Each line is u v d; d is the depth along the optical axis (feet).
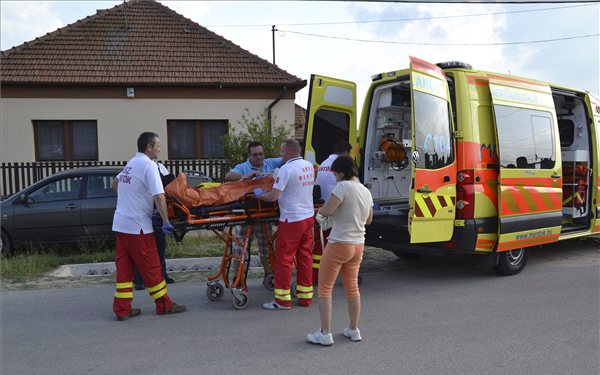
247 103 49.24
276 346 13.92
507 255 21.76
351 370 12.28
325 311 13.85
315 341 13.97
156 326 15.71
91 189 26.89
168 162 42.45
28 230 25.98
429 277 22.18
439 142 19.07
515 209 20.97
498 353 13.35
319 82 21.54
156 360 13.00
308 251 17.78
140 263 16.44
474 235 19.63
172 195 16.34
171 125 49.01
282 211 17.30
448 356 13.15
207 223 16.78
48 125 47.55
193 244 28.53
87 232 26.45
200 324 15.88
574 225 26.84
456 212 19.83
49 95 46.57
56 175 26.94
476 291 19.61
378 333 14.92
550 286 20.29
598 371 12.24
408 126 24.71
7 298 19.01
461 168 19.74
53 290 20.25
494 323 15.79
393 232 20.27
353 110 22.82
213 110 48.75
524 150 21.85
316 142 21.65
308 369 12.35
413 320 16.12
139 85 47.06
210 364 12.71
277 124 49.78
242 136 43.70
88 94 46.98
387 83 22.50
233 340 14.42
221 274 18.33
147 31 53.01
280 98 48.70
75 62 48.29
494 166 20.54
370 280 21.74
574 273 22.58
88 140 48.06
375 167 23.68
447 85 19.83
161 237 20.85
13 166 40.96
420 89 18.26
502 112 21.03
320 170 19.95
